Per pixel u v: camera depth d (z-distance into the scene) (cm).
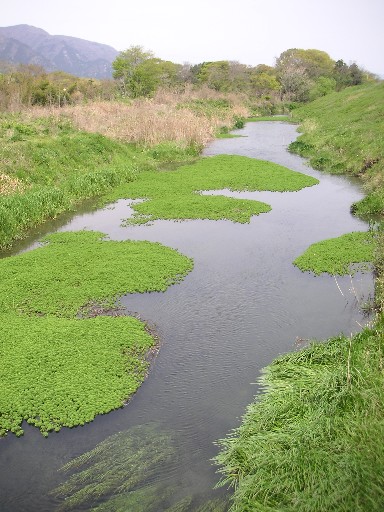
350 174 2522
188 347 1020
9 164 2131
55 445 772
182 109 4306
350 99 4634
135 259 1450
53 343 1006
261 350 1004
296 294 1246
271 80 7000
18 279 1316
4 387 875
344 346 927
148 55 6019
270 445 717
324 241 1568
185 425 806
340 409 752
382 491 583
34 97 4253
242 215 1878
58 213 1981
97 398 857
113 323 1091
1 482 712
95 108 3688
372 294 1226
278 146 3506
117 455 750
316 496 607
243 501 650
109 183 2341
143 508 661
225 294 1254
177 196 2153
